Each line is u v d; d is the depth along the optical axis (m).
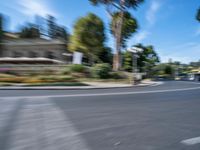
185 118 7.00
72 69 27.44
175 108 8.92
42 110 7.86
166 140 4.78
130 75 29.16
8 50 46.16
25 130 5.30
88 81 25.19
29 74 26.98
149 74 58.62
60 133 5.11
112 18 36.31
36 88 16.91
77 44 39.59
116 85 22.94
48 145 4.33
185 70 102.56
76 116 6.95
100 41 39.91
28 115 6.96
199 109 8.80
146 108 8.74
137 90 17.72
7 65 28.66
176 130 5.57
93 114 7.31
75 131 5.29
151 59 59.97
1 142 4.46
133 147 4.32
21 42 45.84
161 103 10.25
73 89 17.78
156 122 6.37
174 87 22.66
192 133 5.34
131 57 47.22
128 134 5.13
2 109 7.89
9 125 5.73
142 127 5.78
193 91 17.83
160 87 22.39
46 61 30.56
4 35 49.41
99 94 13.70
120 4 35.34
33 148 4.16
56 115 7.04
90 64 40.97
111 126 5.82
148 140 4.75
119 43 35.09
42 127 5.60
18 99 10.64
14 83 19.50
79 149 4.15
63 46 45.53
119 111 7.94
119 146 4.36
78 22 39.66
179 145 4.50
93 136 4.93
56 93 13.97
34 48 45.25
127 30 37.06
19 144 4.36
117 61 34.91
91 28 39.12
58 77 22.36
